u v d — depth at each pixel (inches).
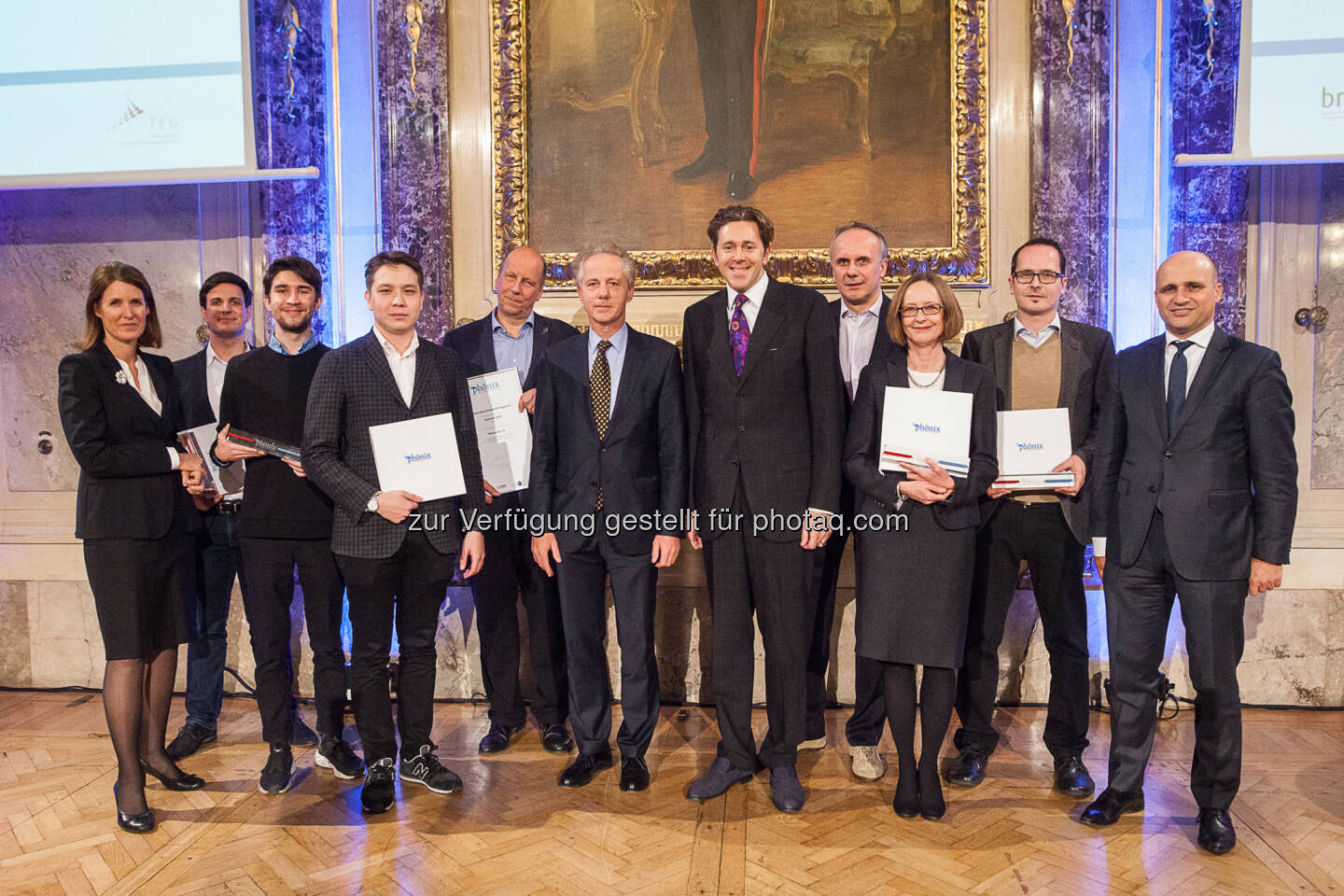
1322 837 88.7
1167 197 128.9
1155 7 127.8
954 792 99.7
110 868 83.9
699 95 131.8
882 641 90.9
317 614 103.0
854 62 129.9
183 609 98.7
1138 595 90.5
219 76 129.7
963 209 128.6
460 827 92.0
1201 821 87.9
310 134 134.3
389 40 132.3
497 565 112.0
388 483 93.4
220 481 110.6
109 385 92.4
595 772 105.0
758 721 124.6
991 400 92.7
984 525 101.7
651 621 102.4
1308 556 126.2
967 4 127.6
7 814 95.9
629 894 78.6
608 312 97.3
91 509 91.3
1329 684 126.3
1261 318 126.6
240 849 87.4
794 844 87.6
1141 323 130.0
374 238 136.2
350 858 85.6
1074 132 126.3
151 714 99.9
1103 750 111.7
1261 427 84.6
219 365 117.0
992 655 102.7
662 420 98.7
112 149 131.3
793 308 96.1
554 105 134.0
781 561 94.5
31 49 131.0
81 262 138.8
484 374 111.2
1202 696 87.1
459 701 134.3
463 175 135.6
